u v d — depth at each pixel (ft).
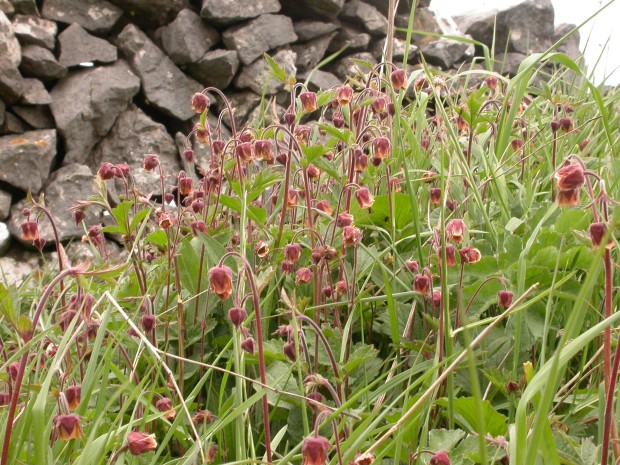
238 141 2.47
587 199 2.47
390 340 2.29
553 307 2.09
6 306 1.46
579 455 1.48
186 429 1.91
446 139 3.06
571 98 3.70
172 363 2.25
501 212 2.60
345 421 1.61
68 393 1.63
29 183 6.09
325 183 3.08
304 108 2.56
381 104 2.70
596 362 2.02
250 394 2.05
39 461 1.38
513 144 3.09
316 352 1.98
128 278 2.48
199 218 2.72
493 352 2.05
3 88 6.13
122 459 1.54
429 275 2.00
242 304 1.79
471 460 1.57
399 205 2.55
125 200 2.43
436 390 1.74
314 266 2.21
